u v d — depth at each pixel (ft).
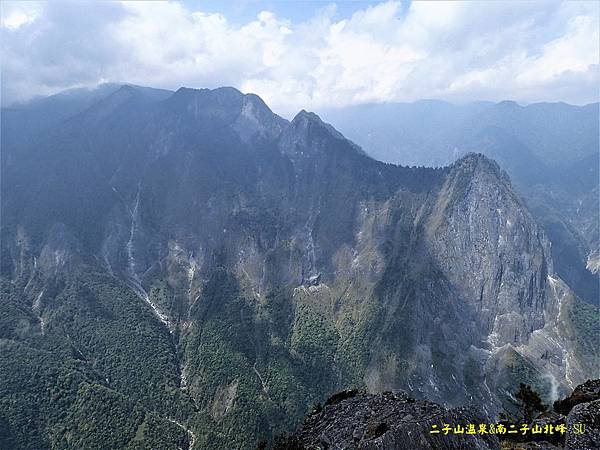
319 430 167.73
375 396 181.98
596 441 116.47
